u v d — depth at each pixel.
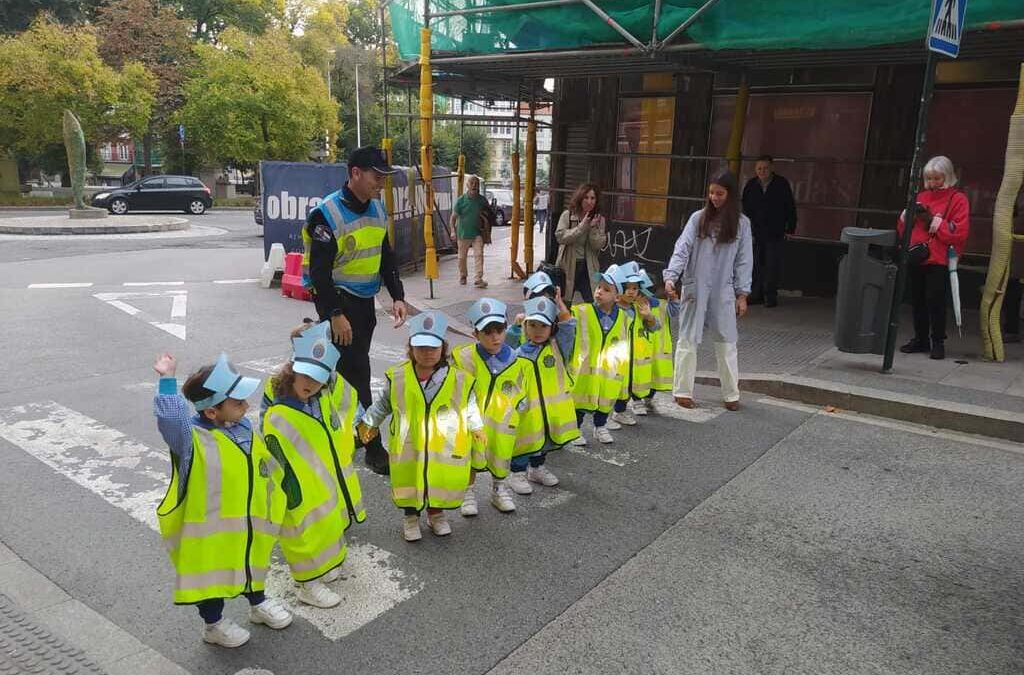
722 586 3.67
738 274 6.11
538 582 3.68
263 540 3.16
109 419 5.91
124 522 4.25
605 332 5.32
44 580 3.64
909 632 3.32
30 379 6.96
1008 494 4.71
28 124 29.92
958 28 6.19
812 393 6.44
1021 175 6.73
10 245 17.83
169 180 31.16
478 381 4.25
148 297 11.30
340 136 52.16
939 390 6.28
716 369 7.29
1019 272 7.89
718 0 7.29
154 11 39.53
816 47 7.16
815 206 10.25
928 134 9.51
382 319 10.23
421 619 3.36
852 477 4.96
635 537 4.15
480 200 12.40
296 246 13.17
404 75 12.39
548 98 13.51
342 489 3.52
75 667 2.99
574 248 8.16
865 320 6.78
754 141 10.91
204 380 2.98
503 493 4.46
